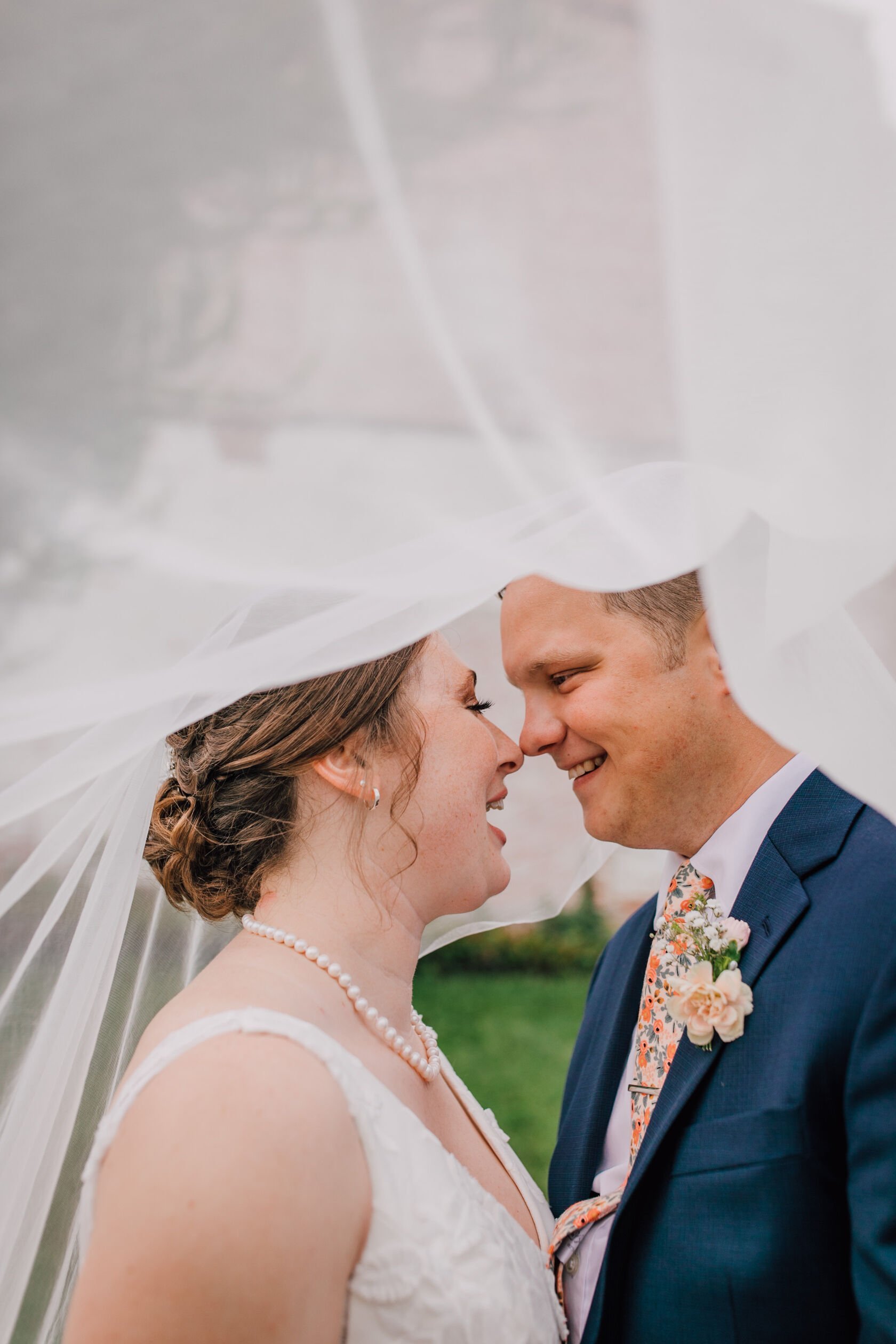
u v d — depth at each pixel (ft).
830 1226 4.60
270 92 2.90
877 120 3.03
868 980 4.74
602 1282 4.95
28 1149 5.24
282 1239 3.85
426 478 3.25
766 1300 4.53
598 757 6.01
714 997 5.01
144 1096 4.20
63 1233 5.66
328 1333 4.04
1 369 2.88
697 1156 4.89
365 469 3.17
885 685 4.61
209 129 2.88
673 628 5.65
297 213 2.95
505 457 3.27
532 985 23.80
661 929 5.95
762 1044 4.94
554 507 3.49
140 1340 3.66
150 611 3.24
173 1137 3.97
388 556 3.36
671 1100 5.12
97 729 4.08
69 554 3.02
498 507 3.33
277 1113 4.09
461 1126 5.73
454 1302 4.30
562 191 3.05
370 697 5.31
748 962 5.20
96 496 2.99
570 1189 6.11
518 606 5.98
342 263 3.00
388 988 5.39
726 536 3.59
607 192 3.07
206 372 2.99
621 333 3.16
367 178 2.96
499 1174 5.71
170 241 2.91
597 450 3.27
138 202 2.88
